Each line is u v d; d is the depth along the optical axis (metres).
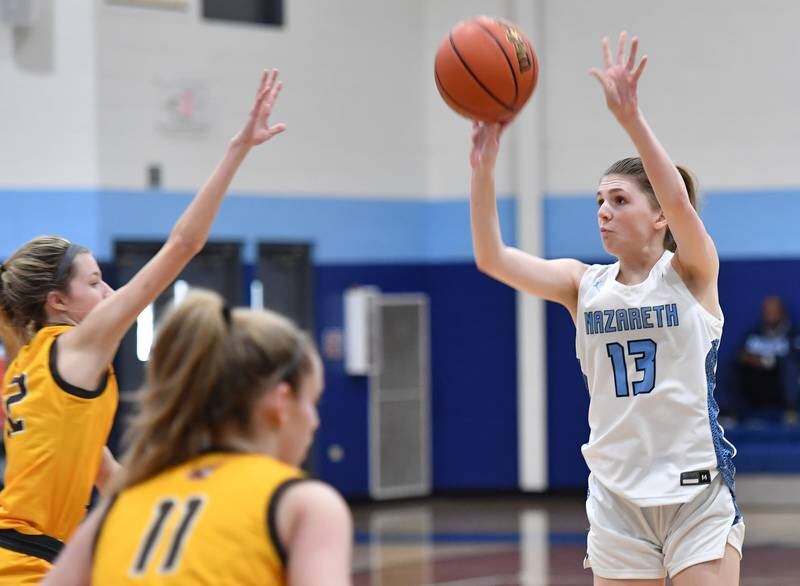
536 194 20.17
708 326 5.89
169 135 18.25
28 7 17.08
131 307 5.07
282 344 3.60
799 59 19.66
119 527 3.59
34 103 17.39
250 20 19.36
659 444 5.86
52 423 5.22
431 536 16.61
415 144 20.69
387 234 20.38
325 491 3.48
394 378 20.19
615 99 5.22
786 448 18.84
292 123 19.44
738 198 19.94
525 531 16.91
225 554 3.41
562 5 20.41
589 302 6.08
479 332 20.58
